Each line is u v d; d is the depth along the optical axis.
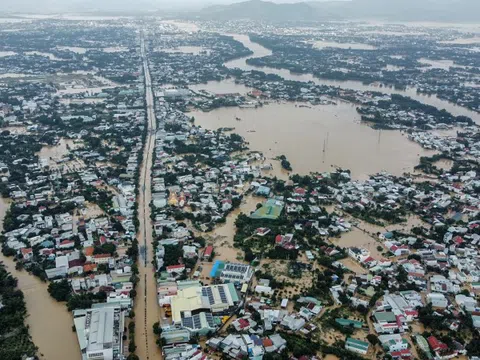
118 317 140.25
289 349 131.62
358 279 164.88
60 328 141.62
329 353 131.62
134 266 167.38
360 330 141.62
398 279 166.12
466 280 167.12
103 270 168.12
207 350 131.62
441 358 131.00
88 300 149.75
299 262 176.12
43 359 129.38
